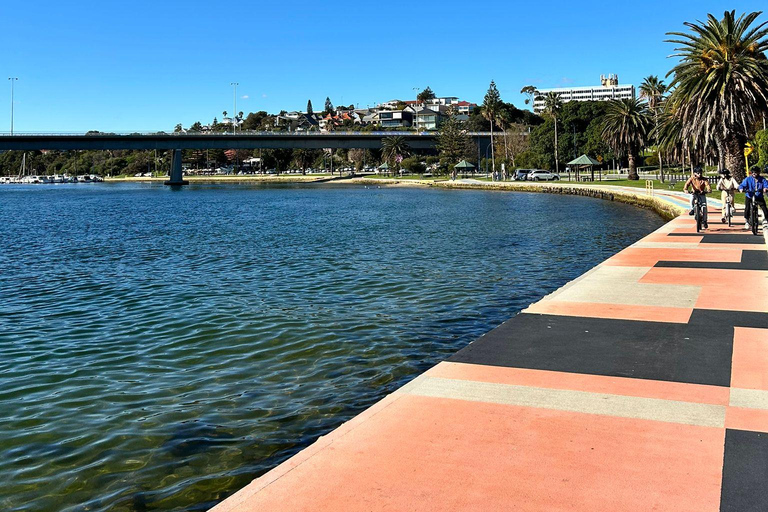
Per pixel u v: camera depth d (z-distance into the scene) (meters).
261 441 7.94
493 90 143.75
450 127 144.25
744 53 44.59
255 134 135.38
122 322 15.12
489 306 16.06
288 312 15.62
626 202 61.06
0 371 11.35
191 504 6.43
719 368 7.58
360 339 12.92
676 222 27.59
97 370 11.31
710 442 5.55
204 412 9.00
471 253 26.78
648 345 8.67
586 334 9.34
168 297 18.11
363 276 21.02
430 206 64.06
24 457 7.59
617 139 95.56
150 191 128.00
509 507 4.57
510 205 63.06
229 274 22.19
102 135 125.00
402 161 174.50
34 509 6.37
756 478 4.90
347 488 4.92
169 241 34.38
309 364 11.27
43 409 9.28
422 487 4.89
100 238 36.91
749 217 22.53
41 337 13.86
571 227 38.78
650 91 110.62
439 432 5.93
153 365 11.53
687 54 45.97
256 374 10.77
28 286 20.61
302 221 47.12
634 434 5.77
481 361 8.13
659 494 4.70
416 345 12.42
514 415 6.30
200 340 13.20
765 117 46.91
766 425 5.89
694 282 13.27
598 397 6.74
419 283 19.52
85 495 6.64
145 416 8.89
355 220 47.28
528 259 24.83
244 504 4.71
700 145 50.59
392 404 6.68
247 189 130.88
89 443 7.98
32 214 61.66
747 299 11.43
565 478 4.98
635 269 15.27
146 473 7.12
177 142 131.75
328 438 5.86
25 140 120.50
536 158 130.00
